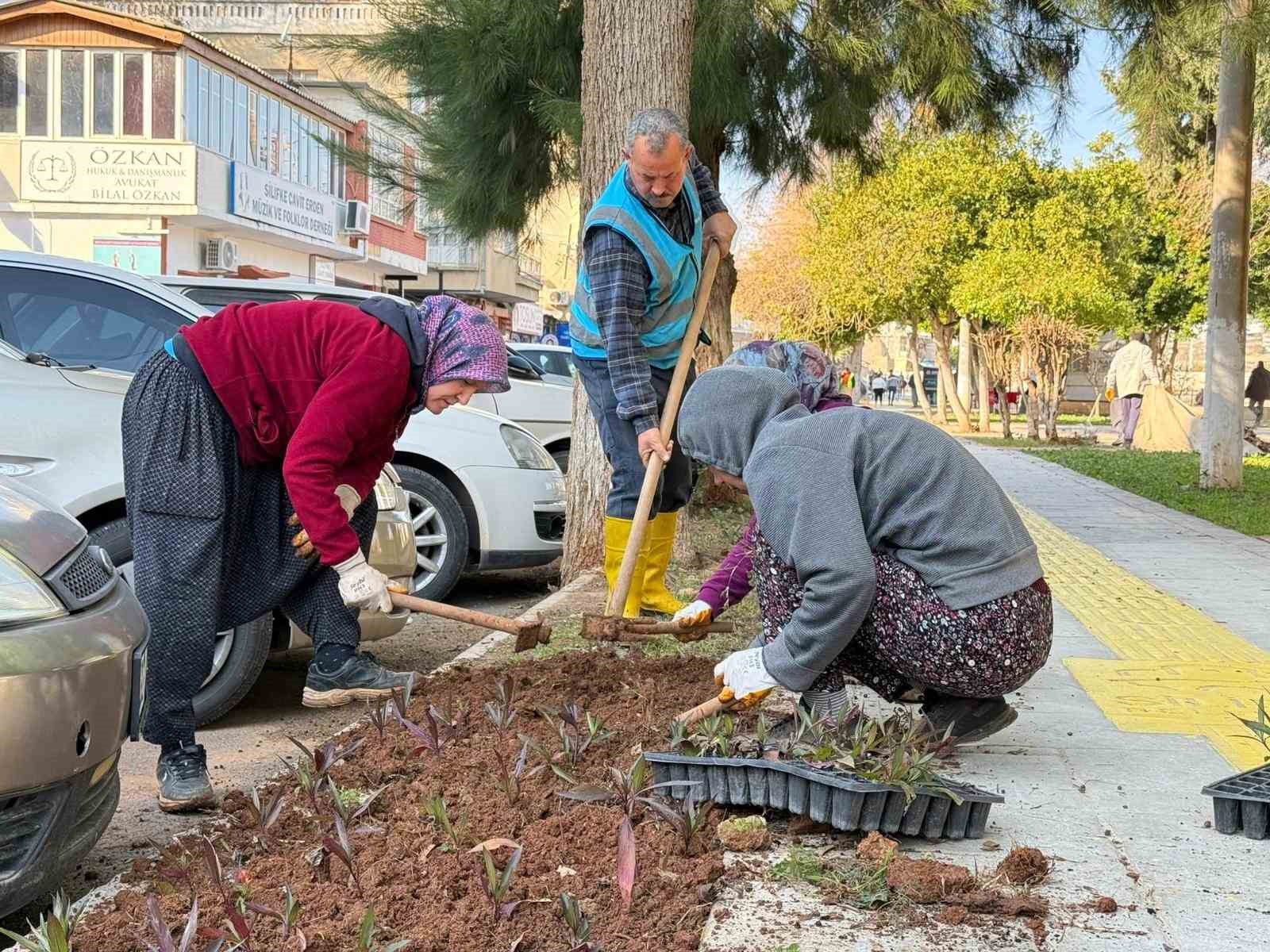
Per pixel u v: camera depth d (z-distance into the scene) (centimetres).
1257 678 526
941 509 349
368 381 371
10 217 2748
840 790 308
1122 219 3209
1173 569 862
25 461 507
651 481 485
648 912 273
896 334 7694
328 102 3506
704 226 546
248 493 389
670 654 524
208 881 296
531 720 414
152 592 370
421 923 269
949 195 3123
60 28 2688
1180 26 955
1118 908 280
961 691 365
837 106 1089
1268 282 2956
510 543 762
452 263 4197
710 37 956
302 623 413
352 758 385
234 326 379
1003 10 1111
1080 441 2641
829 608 331
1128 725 446
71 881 343
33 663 296
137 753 482
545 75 1068
